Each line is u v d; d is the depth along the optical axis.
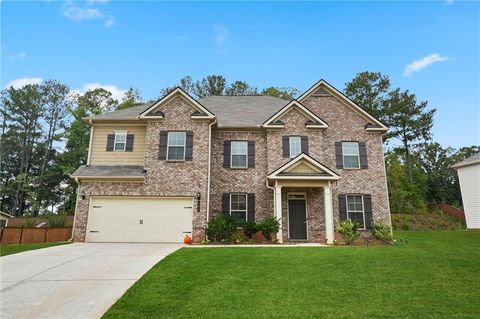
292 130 19.02
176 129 17.86
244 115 20.72
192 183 17.08
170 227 16.53
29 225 24.20
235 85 39.94
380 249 12.83
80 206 16.66
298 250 12.37
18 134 43.62
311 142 18.88
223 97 24.67
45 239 18.08
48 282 8.16
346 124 19.83
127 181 16.95
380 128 19.59
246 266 9.64
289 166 16.83
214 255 11.20
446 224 30.22
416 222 30.41
